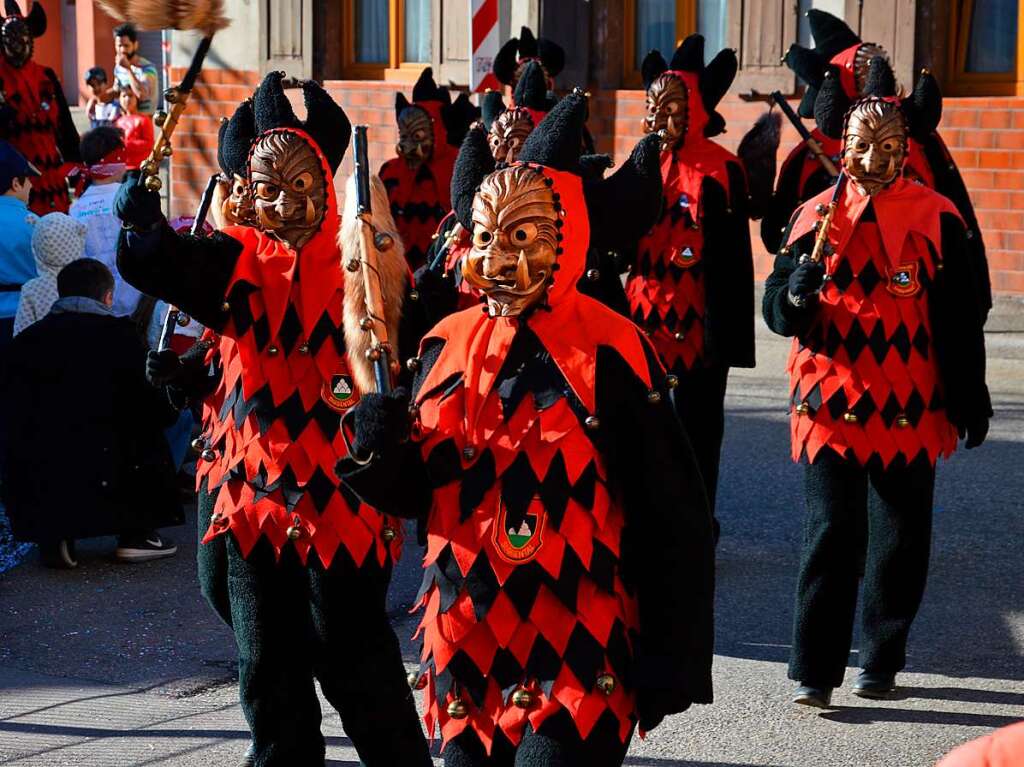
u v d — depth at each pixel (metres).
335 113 4.86
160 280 4.55
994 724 5.83
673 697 3.48
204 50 4.50
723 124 8.09
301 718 4.71
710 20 15.41
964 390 5.86
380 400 3.55
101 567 8.09
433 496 3.71
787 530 8.43
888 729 5.79
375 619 4.78
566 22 15.70
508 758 3.64
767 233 8.18
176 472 8.25
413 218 9.52
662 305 7.84
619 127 15.74
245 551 4.68
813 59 7.99
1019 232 13.64
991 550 7.95
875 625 6.08
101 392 7.86
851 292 5.87
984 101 13.70
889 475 5.91
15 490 7.90
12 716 6.04
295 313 4.73
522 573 3.55
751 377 12.41
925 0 13.98
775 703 6.06
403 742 4.79
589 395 3.56
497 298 3.63
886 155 5.78
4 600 7.54
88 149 9.99
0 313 9.55
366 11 17.86
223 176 5.40
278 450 4.68
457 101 9.38
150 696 6.30
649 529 3.57
